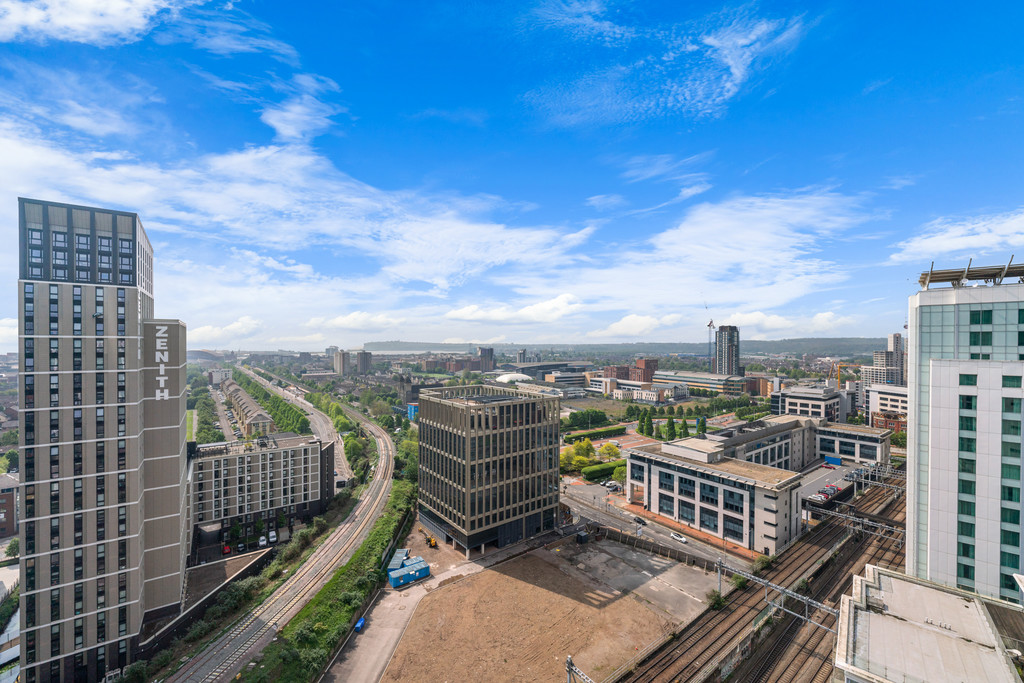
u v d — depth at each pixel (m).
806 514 134.00
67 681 84.69
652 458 144.12
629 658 77.50
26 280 81.62
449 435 120.44
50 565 83.38
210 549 137.50
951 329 79.75
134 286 90.25
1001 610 57.09
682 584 101.44
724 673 73.62
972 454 74.50
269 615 94.69
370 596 98.19
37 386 82.19
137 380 90.62
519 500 122.94
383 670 76.50
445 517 122.88
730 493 124.00
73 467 84.94
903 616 56.19
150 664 85.12
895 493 154.88
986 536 73.12
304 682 72.81
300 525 154.88
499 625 87.44
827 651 79.25
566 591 98.81
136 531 90.50
